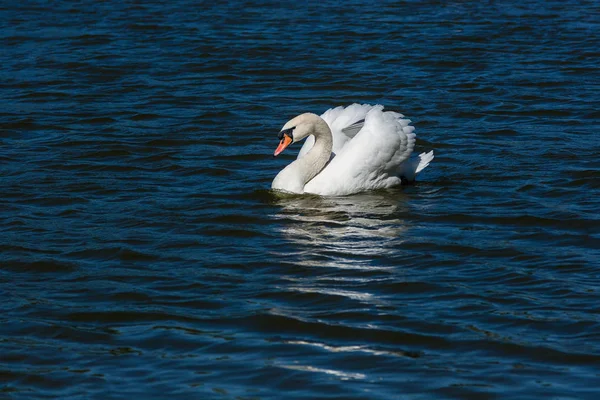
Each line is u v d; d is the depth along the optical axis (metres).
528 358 11.05
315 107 23.75
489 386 10.41
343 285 13.09
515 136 20.95
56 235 15.07
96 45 30.25
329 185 17.05
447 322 11.92
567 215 15.74
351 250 14.38
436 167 18.81
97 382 10.55
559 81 25.88
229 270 13.68
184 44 30.34
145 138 20.78
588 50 29.45
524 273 13.44
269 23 33.50
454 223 15.56
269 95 24.83
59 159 19.22
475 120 22.39
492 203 16.52
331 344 11.42
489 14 34.97
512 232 15.11
